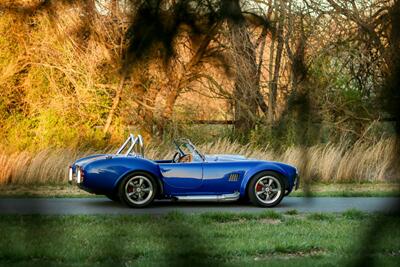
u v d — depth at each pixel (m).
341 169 18.47
